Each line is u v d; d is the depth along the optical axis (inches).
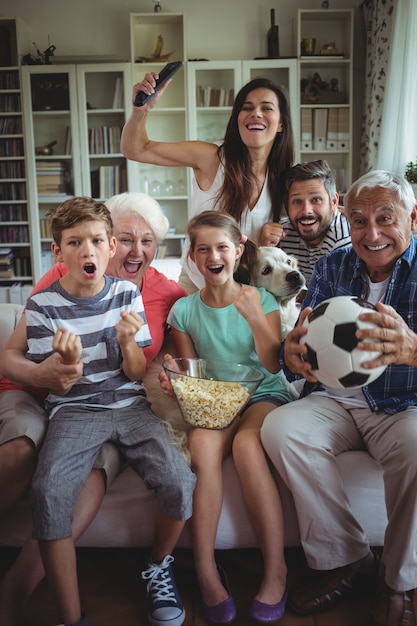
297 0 201.6
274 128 86.4
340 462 60.6
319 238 88.5
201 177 93.4
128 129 88.3
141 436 58.2
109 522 61.9
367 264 62.9
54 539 50.7
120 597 60.3
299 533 61.8
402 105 162.9
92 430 57.5
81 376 58.5
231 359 68.6
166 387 62.9
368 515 61.4
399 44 163.8
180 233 207.5
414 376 59.4
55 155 200.8
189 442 60.4
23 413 59.8
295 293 75.1
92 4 203.9
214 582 56.8
